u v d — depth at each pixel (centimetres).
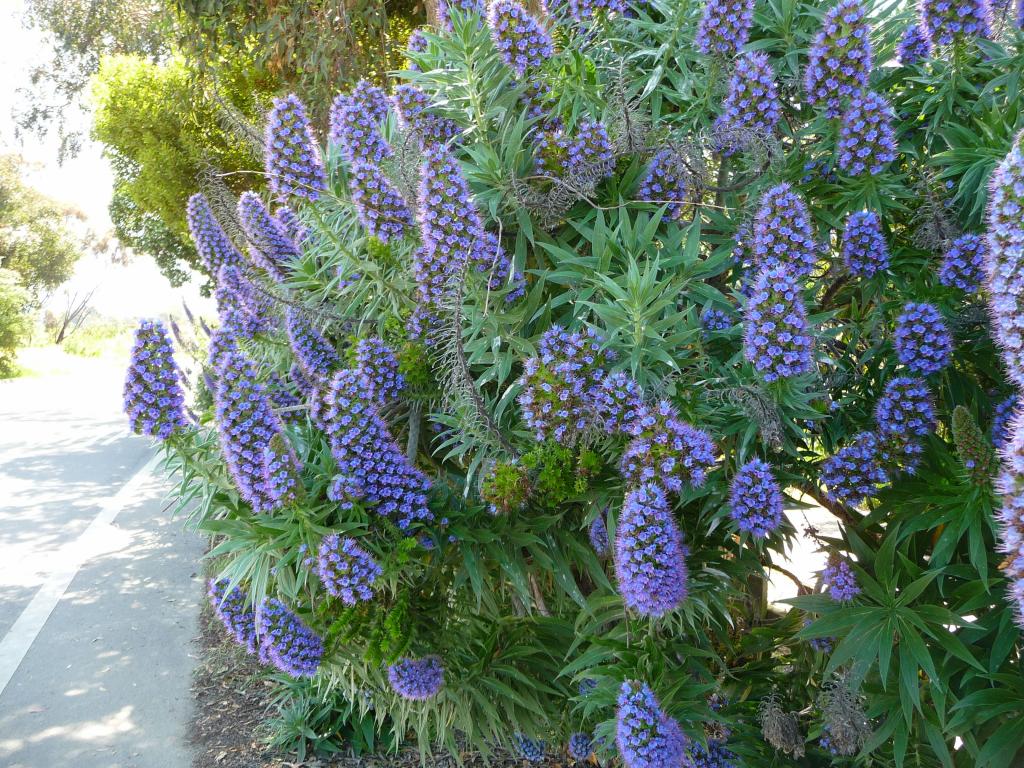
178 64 1291
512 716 335
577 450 270
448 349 266
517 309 283
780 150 273
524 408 255
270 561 285
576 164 279
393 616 271
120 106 1277
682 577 231
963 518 231
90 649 583
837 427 277
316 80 800
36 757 457
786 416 244
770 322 221
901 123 298
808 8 306
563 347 247
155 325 268
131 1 1736
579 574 345
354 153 292
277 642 281
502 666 327
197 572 720
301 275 347
